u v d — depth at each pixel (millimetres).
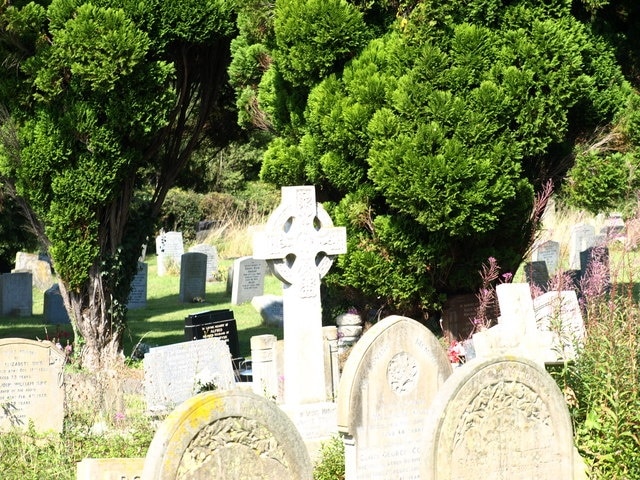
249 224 41750
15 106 16422
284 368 13023
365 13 16125
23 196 16859
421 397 9609
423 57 14961
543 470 8023
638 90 18656
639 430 9586
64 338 21516
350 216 15883
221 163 45906
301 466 7199
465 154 14688
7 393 12508
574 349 10586
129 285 18016
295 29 15711
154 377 13625
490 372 7793
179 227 44562
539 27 15195
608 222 30203
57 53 16031
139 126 16656
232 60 18641
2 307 27000
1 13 15734
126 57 16062
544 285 19969
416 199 14711
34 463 11250
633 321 10125
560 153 16531
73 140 16453
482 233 15406
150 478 6727
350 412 9258
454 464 7648
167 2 16844
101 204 16922
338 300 17891
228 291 29703
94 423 12758
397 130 14883
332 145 15773
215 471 6910
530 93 15227
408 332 9547
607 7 17359
